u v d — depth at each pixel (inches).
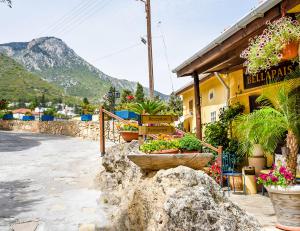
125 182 279.6
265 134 242.8
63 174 384.8
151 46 705.0
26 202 281.1
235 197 300.2
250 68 218.8
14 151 594.9
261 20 225.5
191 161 187.5
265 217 233.5
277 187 204.1
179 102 1091.9
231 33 254.8
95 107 1015.0
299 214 200.1
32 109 3152.1
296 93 228.4
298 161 273.3
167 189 164.6
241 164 373.1
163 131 217.5
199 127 400.5
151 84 699.4
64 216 247.3
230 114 391.2
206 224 153.6
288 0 199.9
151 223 167.2
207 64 360.5
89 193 306.3
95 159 457.4
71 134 984.3
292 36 196.9
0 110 1582.2
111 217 235.5
